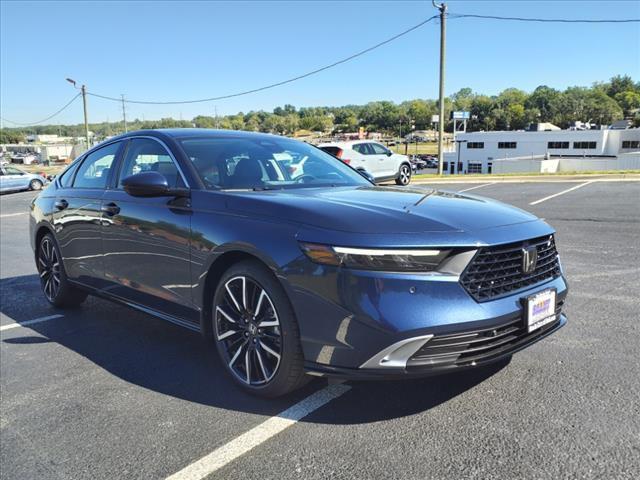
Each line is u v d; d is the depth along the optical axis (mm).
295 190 3555
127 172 4176
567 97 157000
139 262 3832
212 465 2484
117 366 3756
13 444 2768
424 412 2871
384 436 2654
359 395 3115
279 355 2871
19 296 5859
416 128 164625
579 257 6418
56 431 2879
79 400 3238
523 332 2758
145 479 2406
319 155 4539
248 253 2980
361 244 2531
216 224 3197
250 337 3078
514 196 13047
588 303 4633
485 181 19141
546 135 76312
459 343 2533
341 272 2561
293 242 2754
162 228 3570
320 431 2734
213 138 4070
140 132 4266
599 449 2447
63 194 4875
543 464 2354
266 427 2803
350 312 2533
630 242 7215
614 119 149875
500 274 2701
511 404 2900
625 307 4496
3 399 3301
